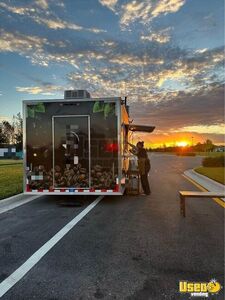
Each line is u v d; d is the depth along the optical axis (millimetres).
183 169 20922
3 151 56531
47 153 7609
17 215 6570
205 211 6855
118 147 7418
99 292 3061
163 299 2924
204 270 3572
